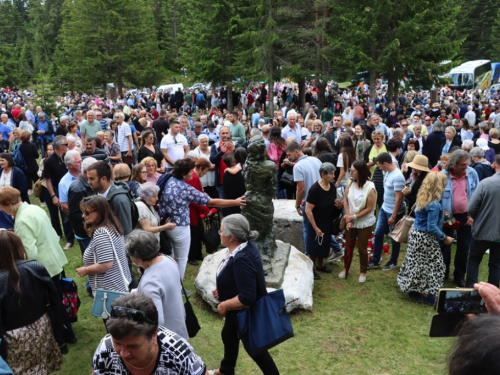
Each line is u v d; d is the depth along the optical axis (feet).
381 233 21.97
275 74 85.35
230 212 24.07
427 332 16.48
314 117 41.60
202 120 41.50
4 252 11.52
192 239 22.79
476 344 3.87
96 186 15.25
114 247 13.19
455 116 58.13
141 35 141.08
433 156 32.58
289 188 29.63
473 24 191.72
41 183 25.63
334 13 80.28
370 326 16.89
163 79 145.38
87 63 130.52
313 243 20.77
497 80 153.17
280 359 14.88
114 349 7.72
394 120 52.29
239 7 86.84
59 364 12.98
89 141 24.47
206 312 18.06
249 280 11.35
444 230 20.26
